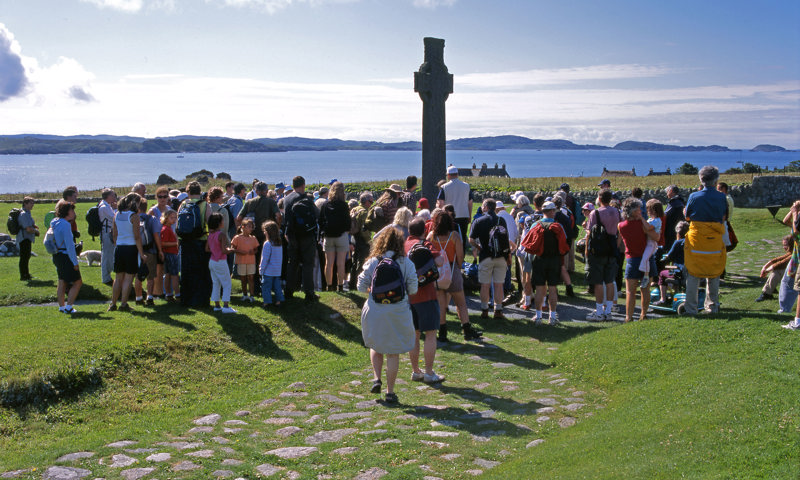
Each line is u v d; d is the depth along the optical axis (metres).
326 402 7.02
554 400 6.85
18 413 6.21
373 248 7.11
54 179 175.00
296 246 10.75
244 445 5.62
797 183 31.28
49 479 4.76
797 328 7.09
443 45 16.58
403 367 8.46
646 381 6.83
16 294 11.05
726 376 6.18
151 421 6.42
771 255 16.61
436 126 16.75
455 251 9.49
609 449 5.01
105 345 7.67
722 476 4.13
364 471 4.97
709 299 8.59
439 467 5.04
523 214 12.56
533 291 12.06
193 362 7.98
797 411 4.98
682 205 11.56
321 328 9.85
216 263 9.62
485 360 8.66
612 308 11.20
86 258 14.73
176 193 12.76
